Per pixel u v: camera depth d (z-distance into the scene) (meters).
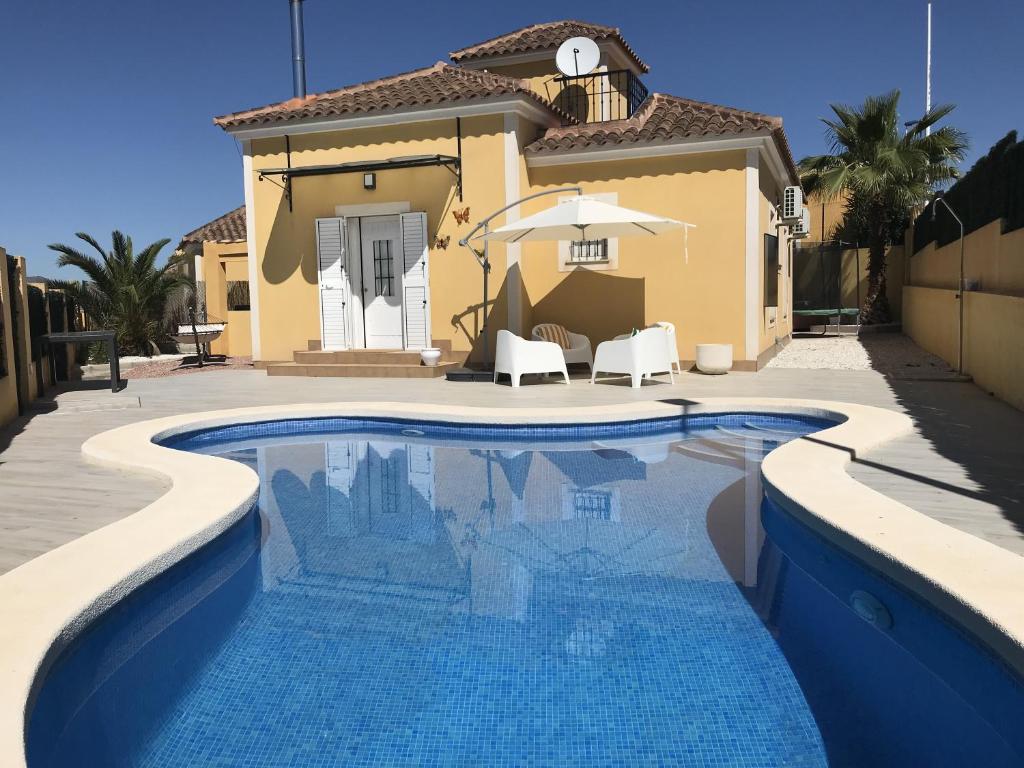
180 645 3.65
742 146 12.33
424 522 5.62
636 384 10.68
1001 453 6.30
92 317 19.91
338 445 8.51
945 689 3.24
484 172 13.00
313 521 5.68
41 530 4.75
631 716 2.98
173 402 10.49
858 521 4.32
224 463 6.37
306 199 14.15
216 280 21.47
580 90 17.19
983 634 3.06
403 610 4.02
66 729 2.94
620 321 13.22
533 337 12.32
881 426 7.22
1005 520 4.45
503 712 3.04
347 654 3.54
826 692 3.15
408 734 2.89
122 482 6.05
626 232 11.76
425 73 15.17
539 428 8.56
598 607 4.03
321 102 13.88
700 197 12.66
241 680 3.30
